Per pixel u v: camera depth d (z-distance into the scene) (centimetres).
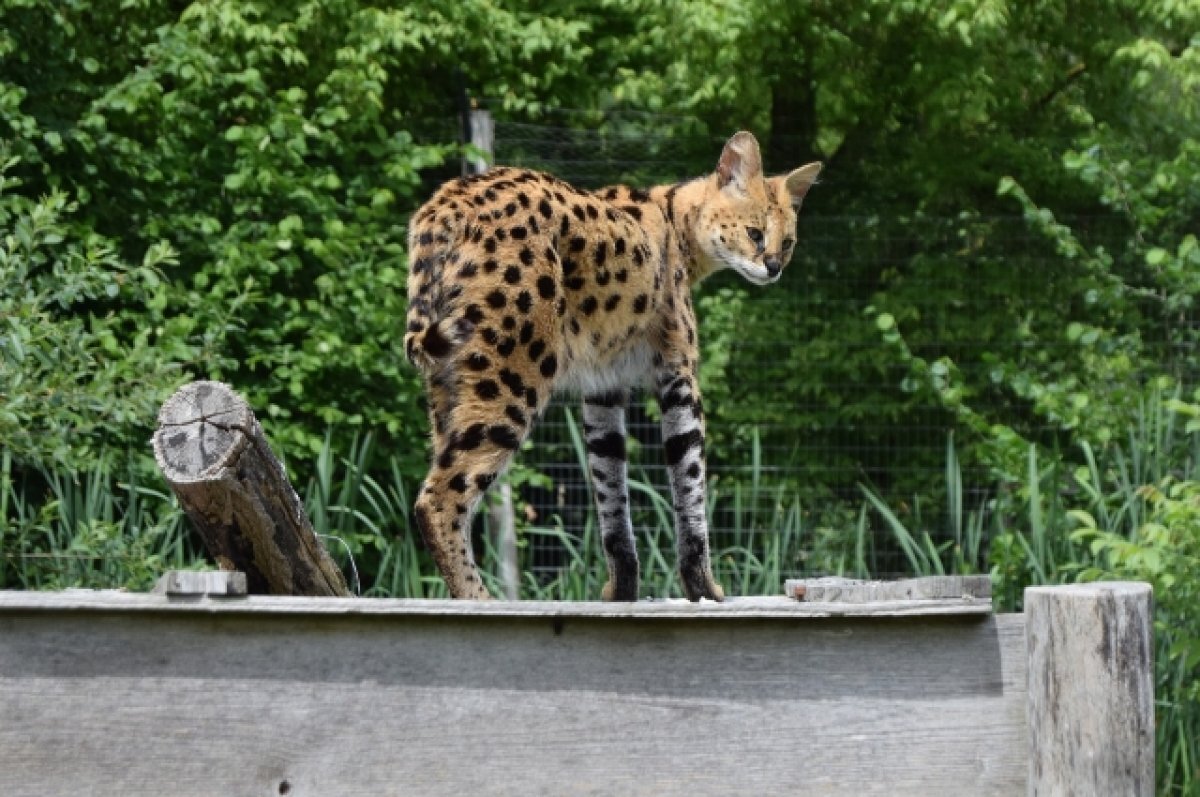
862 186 1650
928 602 506
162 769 498
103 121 1277
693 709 506
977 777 505
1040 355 1493
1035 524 1161
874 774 505
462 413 726
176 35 1352
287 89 1509
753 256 907
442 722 502
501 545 1277
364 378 1330
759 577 1220
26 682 498
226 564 601
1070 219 1578
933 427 1516
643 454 1493
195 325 1226
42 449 909
